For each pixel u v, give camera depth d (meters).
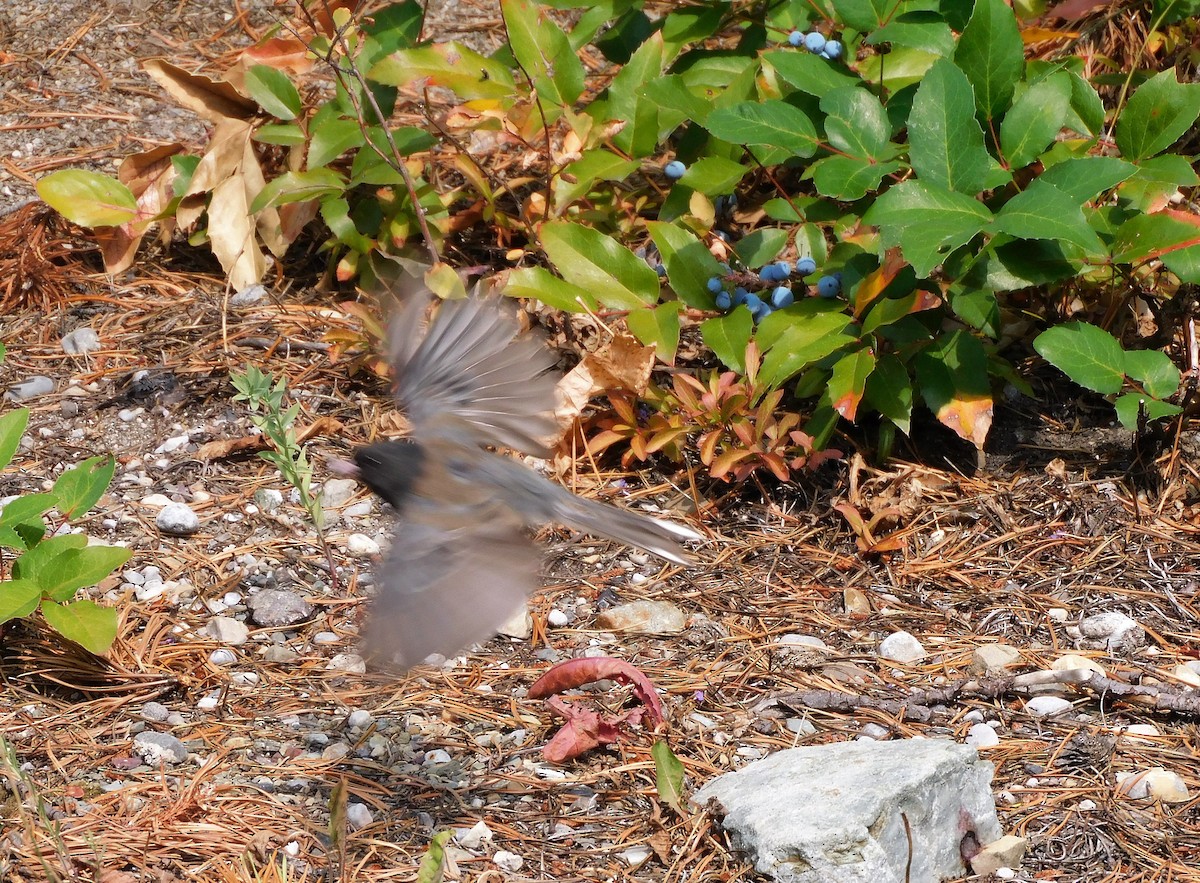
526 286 10.66
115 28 15.53
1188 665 8.81
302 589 9.63
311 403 11.51
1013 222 9.29
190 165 12.96
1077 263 10.22
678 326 10.59
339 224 12.06
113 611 8.28
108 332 12.33
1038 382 11.48
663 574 9.94
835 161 10.21
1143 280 11.14
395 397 7.06
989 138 10.81
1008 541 10.11
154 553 9.91
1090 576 9.75
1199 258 9.88
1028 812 7.62
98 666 8.63
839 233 10.91
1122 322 11.16
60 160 13.97
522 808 7.58
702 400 10.53
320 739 8.16
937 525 10.28
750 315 10.61
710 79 12.28
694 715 8.45
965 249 10.23
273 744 8.10
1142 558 9.88
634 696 8.60
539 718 8.40
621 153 11.64
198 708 8.46
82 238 13.33
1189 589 9.55
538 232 11.55
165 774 7.76
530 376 6.96
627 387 10.55
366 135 11.43
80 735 8.10
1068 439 11.00
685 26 12.38
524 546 5.96
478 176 12.22
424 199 12.29
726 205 12.67
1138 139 10.61
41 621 8.85
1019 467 10.77
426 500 6.28
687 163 12.49
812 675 8.85
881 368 10.45
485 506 6.25
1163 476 10.48
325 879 6.99
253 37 15.00
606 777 7.84
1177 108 10.49
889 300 9.98
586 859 7.17
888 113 11.20
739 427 10.39
